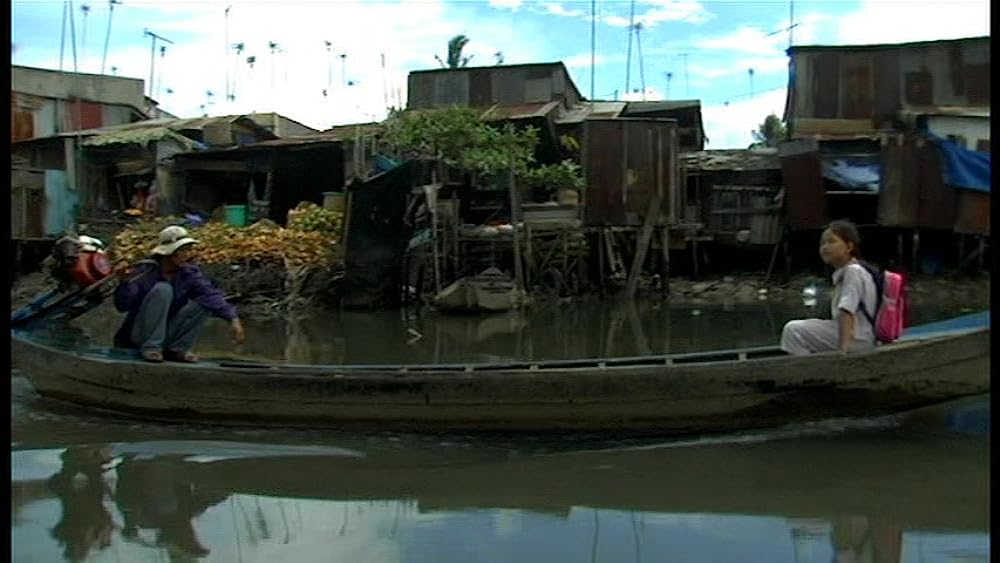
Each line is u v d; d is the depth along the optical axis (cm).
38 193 2094
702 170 2083
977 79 2066
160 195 2228
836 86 2142
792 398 596
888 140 1891
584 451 591
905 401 593
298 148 2123
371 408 637
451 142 1898
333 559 409
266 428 658
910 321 1367
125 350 720
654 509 470
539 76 2592
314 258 1670
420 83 2658
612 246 1919
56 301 792
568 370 612
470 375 620
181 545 429
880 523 440
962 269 1897
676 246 2053
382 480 532
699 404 603
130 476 545
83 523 461
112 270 812
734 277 2064
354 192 1562
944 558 395
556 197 2067
